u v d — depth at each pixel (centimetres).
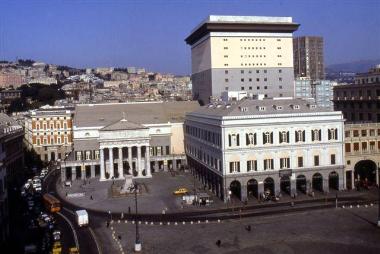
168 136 17838
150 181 15325
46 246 8438
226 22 18600
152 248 8056
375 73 17138
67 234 9312
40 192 14175
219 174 11862
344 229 8688
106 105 19000
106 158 16888
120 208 11588
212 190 12912
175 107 19562
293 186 11812
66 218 10750
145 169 16488
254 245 7931
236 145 11500
